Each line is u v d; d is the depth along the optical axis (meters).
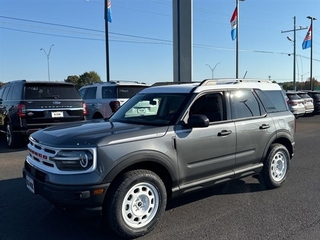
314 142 10.59
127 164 3.57
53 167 3.52
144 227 3.74
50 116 8.77
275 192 5.37
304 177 6.27
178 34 14.81
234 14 25.39
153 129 3.92
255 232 3.85
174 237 3.74
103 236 3.78
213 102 4.62
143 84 11.32
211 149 4.38
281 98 5.83
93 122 4.67
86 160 3.39
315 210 4.55
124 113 4.94
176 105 4.38
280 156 5.57
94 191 3.36
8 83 9.85
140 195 3.73
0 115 9.80
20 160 7.59
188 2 14.44
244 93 5.10
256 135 5.03
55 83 9.10
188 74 14.69
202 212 4.50
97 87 11.49
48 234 3.82
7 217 4.32
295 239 3.65
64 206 3.38
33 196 5.10
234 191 5.43
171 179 4.00
